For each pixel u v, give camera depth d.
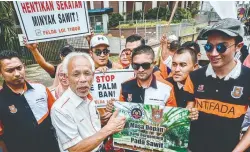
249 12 16.33
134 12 22.58
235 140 2.20
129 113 2.49
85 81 2.03
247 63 3.57
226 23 2.03
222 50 2.02
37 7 3.41
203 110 2.29
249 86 2.08
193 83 2.36
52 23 3.52
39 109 2.56
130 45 3.93
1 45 10.42
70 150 2.07
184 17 21.27
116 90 3.30
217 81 2.18
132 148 2.55
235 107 2.13
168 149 2.43
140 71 2.56
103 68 3.29
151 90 2.69
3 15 10.17
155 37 13.90
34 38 3.50
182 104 2.53
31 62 10.85
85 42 11.32
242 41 2.09
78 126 2.13
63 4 3.52
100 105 3.33
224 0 4.27
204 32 2.10
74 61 2.03
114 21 20.67
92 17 17.78
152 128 2.43
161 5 24.53
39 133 2.53
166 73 3.92
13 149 2.49
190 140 2.46
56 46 11.28
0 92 2.46
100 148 2.37
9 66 2.35
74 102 2.10
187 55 2.93
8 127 2.44
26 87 2.52
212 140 2.28
